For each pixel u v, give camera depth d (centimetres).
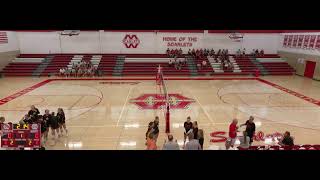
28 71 2556
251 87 2031
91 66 2580
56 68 2630
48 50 2839
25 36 2789
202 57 2833
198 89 1945
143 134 1086
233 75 2636
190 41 2884
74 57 2795
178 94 1773
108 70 2622
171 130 1130
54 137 1011
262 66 2775
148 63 2759
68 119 1264
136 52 2897
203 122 1227
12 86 2028
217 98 1669
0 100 1595
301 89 1958
